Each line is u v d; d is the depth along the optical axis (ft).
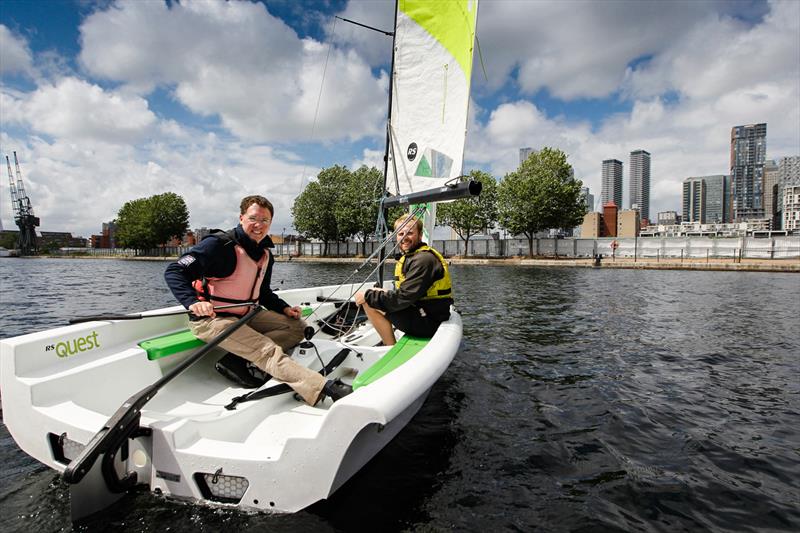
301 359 9.15
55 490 6.77
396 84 14.88
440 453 8.67
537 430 9.94
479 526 6.36
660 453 8.98
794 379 14.07
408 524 6.29
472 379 13.66
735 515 6.89
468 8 12.87
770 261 86.69
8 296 39.47
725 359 16.48
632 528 6.49
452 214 124.88
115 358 7.55
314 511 6.14
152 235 208.03
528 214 109.09
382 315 10.71
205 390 8.84
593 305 31.37
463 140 13.34
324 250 158.81
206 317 8.29
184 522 5.74
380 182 16.46
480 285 48.47
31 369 6.62
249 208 8.81
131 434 5.83
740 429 10.22
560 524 6.51
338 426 5.34
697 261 91.66
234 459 5.65
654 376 14.26
